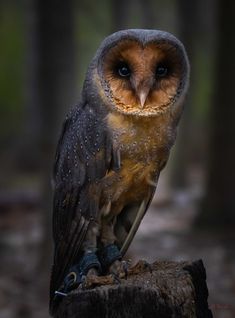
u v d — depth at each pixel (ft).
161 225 66.54
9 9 114.83
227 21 62.28
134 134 20.24
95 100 20.36
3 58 124.16
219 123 62.18
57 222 21.58
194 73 98.48
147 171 20.81
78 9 104.22
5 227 65.98
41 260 49.88
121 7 98.07
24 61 119.85
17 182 99.76
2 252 54.95
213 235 58.90
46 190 50.34
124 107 20.03
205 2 108.47
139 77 19.65
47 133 50.85
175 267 19.74
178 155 94.73
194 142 122.93
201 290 19.69
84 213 20.90
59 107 51.29
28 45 105.09
